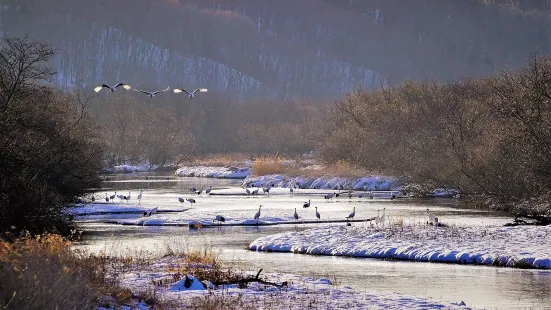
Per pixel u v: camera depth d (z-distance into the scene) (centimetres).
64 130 18550
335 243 13025
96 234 15650
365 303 7612
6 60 15750
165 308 7056
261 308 7244
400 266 11156
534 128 19275
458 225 15688
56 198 15125
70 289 6303
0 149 13750
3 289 6028
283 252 12850
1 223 13212
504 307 8056
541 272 10475
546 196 18475
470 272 10506
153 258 11062
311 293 8175
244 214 19562
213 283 8712
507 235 13225
